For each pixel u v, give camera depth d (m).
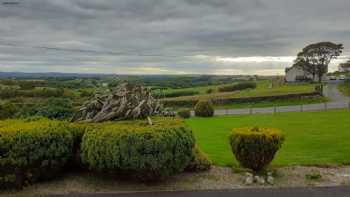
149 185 6.46
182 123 6.98
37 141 6.17
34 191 6.14
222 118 26.91
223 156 9.62
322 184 6.59
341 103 38.31
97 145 6.22
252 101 44.81
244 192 6.14
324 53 83.19
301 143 12.01
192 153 6.68
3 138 6.02
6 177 6.01
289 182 6.68
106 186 6.41
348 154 9.67
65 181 6.61
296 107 36.34
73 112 9.16
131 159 6.00
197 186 6.45
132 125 6.78
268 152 6.71
